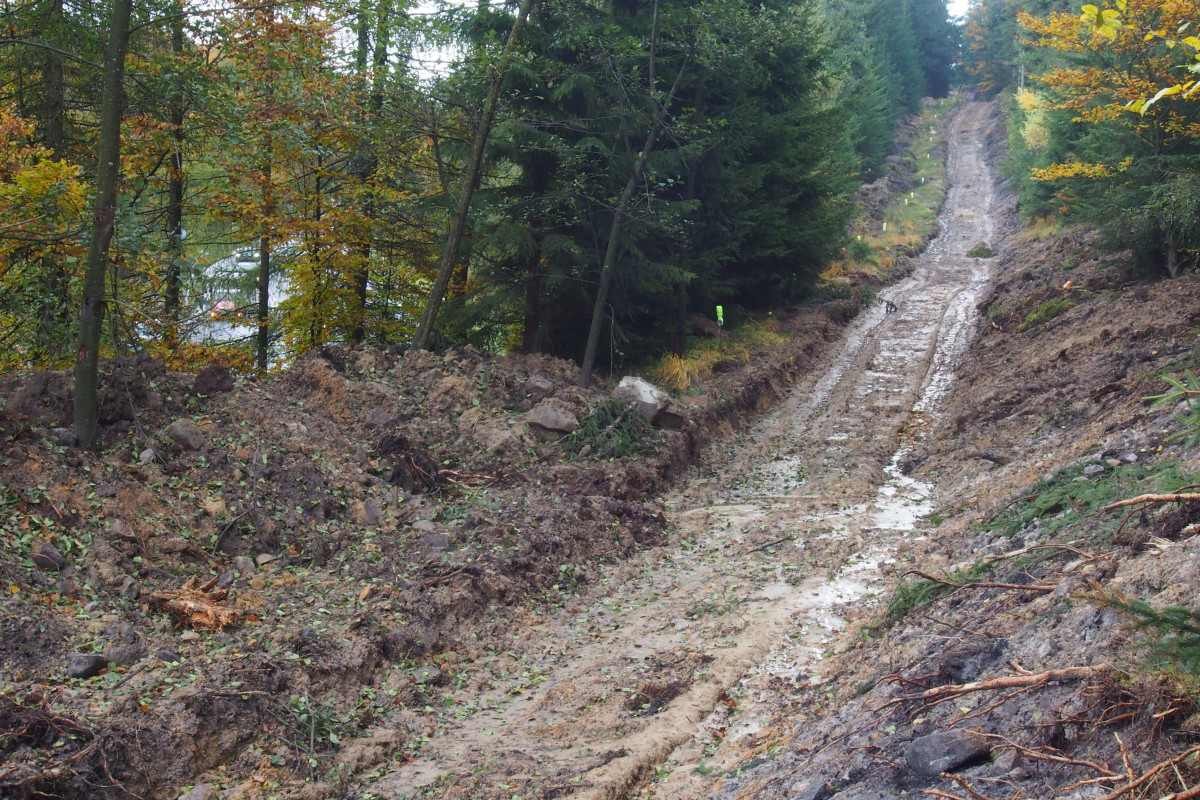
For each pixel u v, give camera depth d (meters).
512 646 9.57
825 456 17.39
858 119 42.72
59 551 8.47
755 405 20.67
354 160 18.00
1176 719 4.24
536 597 10.65
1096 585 4.91
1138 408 11.87
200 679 7.33
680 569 11.92
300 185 17.66
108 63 9.90
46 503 8.95
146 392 11.41
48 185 10.84
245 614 8.75
